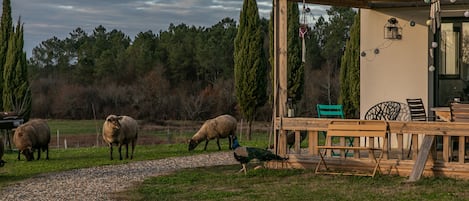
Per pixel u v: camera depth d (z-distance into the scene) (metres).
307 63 39.62
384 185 8.24
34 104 40.16
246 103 20.12
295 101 20.91
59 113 40.03
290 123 9.71
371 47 12.18
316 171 9.26
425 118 10.44
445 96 11.73
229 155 12.99
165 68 44.56
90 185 9.07
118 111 39.72
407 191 7.77
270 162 9.88
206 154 13.39
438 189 7.86
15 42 21.38
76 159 13.08
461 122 8.67
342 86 23.03
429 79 11.75
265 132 27.48
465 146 9.09
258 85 19.98
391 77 12.02
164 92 40.38
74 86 42.50
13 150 16.80
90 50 49.12
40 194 8.38
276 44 9.74
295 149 9.82
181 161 12.01
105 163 11.94
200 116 36.84
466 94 11.54
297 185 8.42
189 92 41.72
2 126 14.99
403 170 8.93
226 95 36.53
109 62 45.56
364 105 12.30
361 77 12.33
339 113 10.87
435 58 11.74
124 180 9.48
